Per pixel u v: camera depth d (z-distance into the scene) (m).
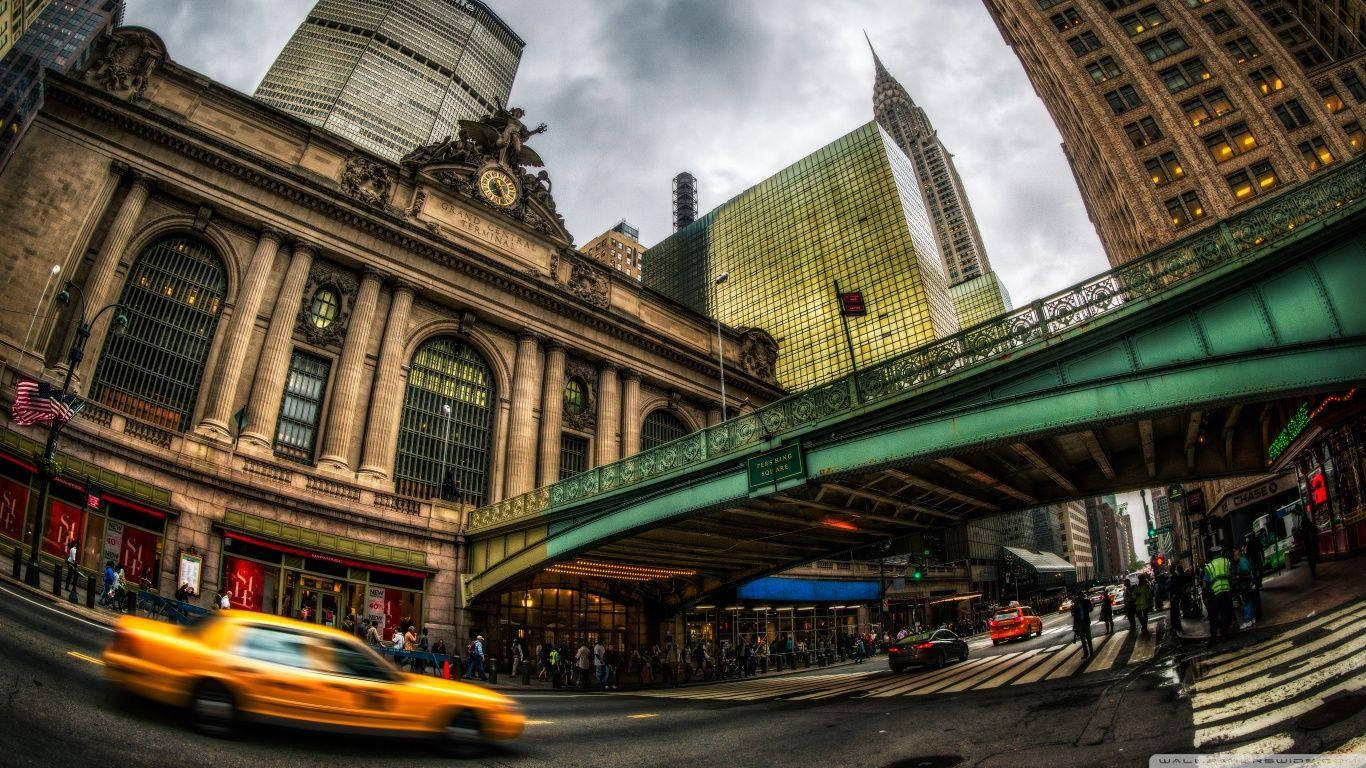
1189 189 51.66
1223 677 11.76
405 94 153.00
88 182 28.08
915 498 24.23
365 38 155.00
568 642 35.22
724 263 115.12
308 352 32.53
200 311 30.16
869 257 96.75
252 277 31.16
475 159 42.62
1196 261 15.54
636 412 46.16
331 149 36.41
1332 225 13.91
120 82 30.30
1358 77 51.16
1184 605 25.69
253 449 28.39
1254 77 53.75
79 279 27.17
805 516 24.72
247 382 30.09
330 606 28.03
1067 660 19.72
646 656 34.75
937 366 18.62
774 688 25.09
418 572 30.42
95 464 23.20
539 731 12.57
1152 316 15.79
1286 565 27.48
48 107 28.27
